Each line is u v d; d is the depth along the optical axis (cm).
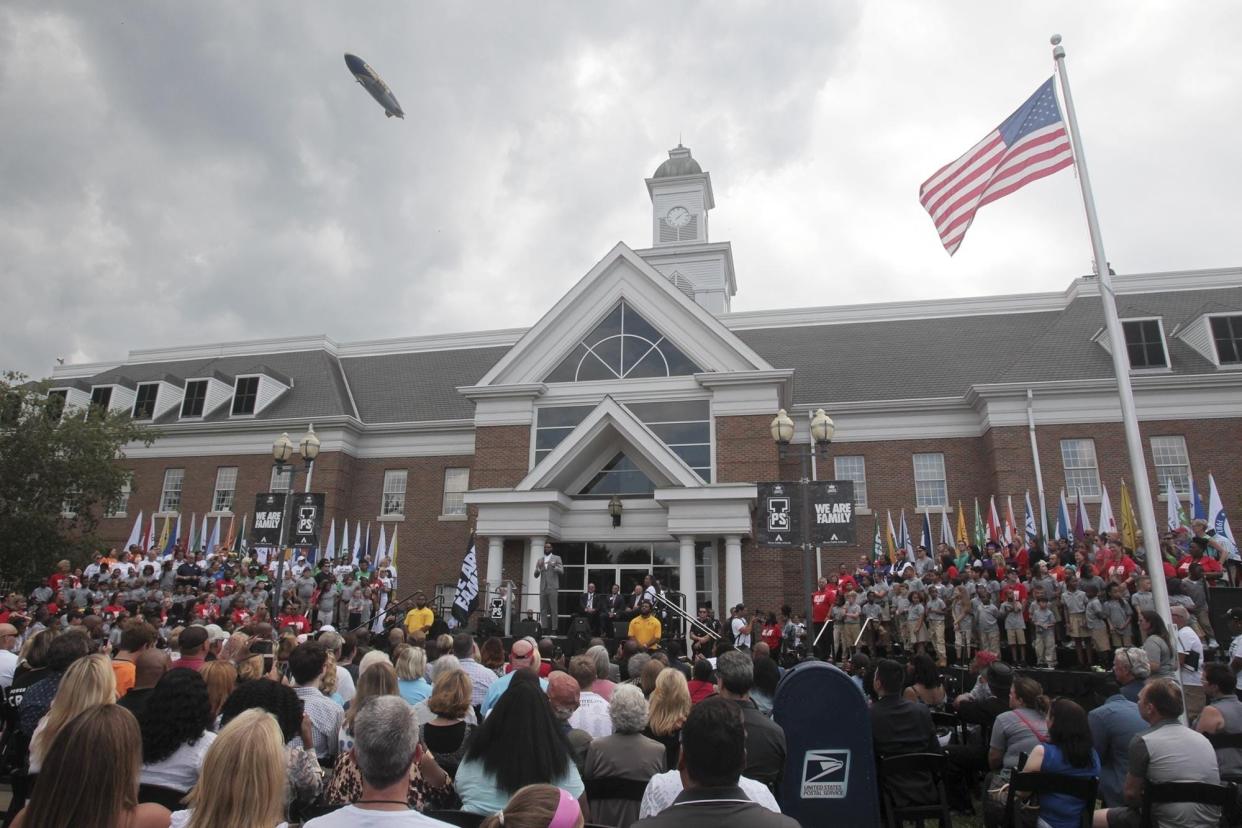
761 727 630
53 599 2214
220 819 339
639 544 2773
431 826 359
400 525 3481
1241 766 746
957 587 1970
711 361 2903
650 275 3017
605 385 2970
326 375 3884
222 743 352
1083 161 1419
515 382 3061
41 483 3094
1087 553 1930
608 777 597
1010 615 1831
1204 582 1652
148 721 502
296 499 2031
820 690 672
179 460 3741
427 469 3547
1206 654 1541
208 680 693
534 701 524
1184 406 2925
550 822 357
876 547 2877
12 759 838
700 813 353
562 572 2595
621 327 3041
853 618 2148
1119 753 752
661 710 722
